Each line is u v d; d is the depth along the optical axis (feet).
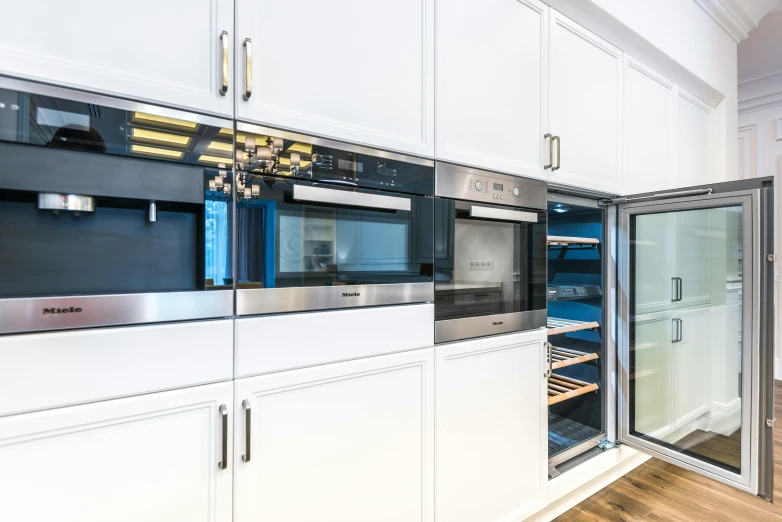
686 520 5.79
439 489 4.32
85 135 2.48
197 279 3.04
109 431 2.56
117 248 2.79
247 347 3.07
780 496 6.38
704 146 8.78
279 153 3.22
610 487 6.69
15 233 2.46
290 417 3.29
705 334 6.44
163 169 2.74
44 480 2.39
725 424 5.96
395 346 3.94
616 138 6.43
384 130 3.84
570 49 5.68
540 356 5.42
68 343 2.43
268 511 3.18
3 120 2.25
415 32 4.06
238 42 3.01
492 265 4.88
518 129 5.04
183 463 2.82
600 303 6.94
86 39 2.47
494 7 4.76
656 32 6.80
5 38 2.25
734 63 9.41
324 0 3.43
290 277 3.29
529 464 5.30
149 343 2.68
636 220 6.72
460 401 4.52
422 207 4.15
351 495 3.66
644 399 6.88
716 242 6.14
